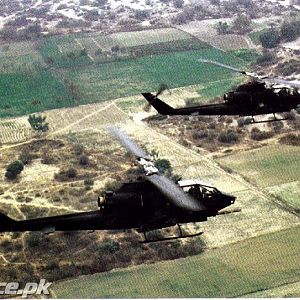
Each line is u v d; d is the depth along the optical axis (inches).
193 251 2282.2
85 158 3260.3
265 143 3400.6
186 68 5113.2
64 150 3474.4
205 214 1451.8
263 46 5585.6
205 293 2050.9
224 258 2242.9
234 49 5674.2
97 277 2158.0
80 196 2844.5
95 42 5999.0
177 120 3897.6
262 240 2356.1
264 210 2603.3
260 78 1846.7
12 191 2930.6
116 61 5339.6
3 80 4827.8
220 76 4874.5
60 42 6023.6
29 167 3221.0
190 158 3280.0
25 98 4463.6
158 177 1357.0
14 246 2349.9
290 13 7150.6
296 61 4985.2
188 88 4633.4
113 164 3240.7
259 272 2150.6
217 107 1920.5
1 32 6343.5
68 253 2295.8
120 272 2180.1
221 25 6250.0
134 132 3767.2
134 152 1437.0
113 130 1508.4
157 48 5728.3
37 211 2704.2
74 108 4259.4
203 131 3634.4
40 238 2373.3
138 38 6072.8
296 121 3661.4
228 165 3157.0
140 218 1435.8
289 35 5664.4
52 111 4220.0
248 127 3639.3
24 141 3676.2
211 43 5861.2
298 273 2138.3
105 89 4648.1
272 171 3036.4
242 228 2448.3
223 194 1469.0
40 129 3801.7
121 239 2373.3
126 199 1430.9
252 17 7052.2
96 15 7485.2
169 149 3440.0
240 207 2635.3
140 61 5344.5
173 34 6186.0
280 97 1881.2
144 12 7308.1
